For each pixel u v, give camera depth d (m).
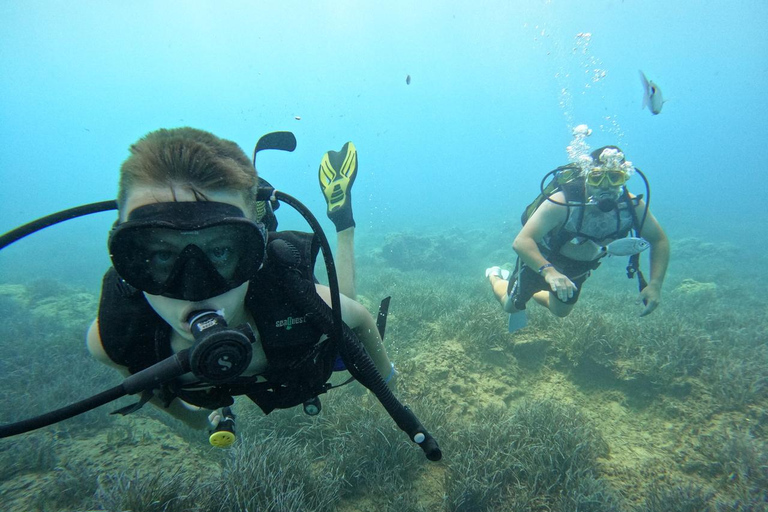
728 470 1.76
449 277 6.24
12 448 1.72
